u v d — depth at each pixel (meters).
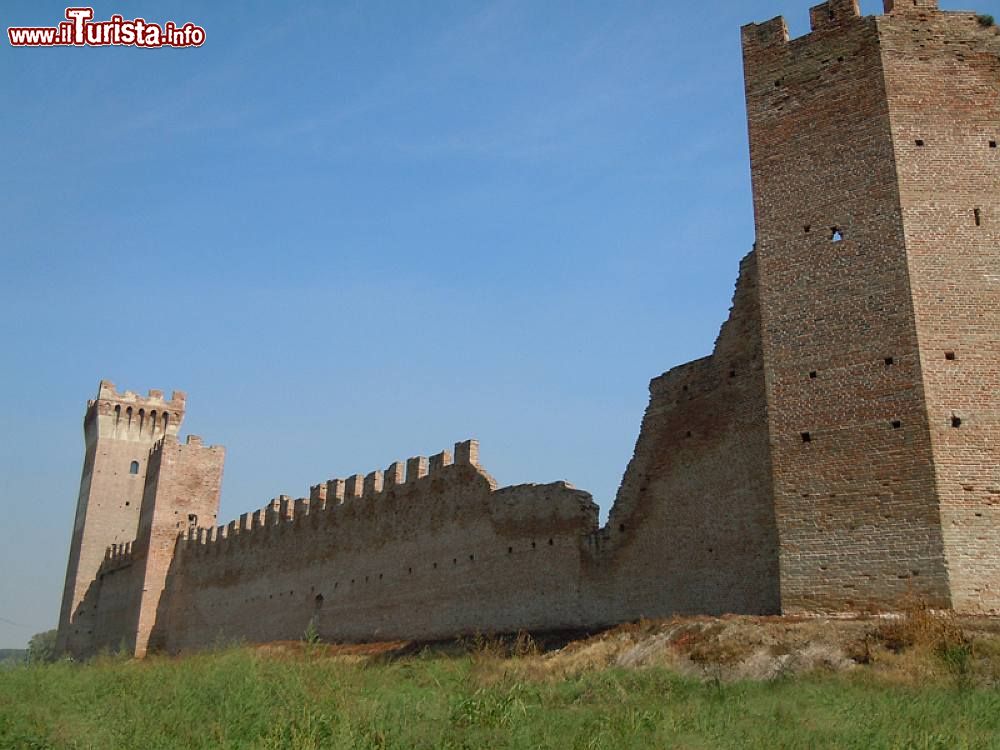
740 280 41.62
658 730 19.64
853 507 34.12
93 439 105.31
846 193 36.97
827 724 20.30
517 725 20.27
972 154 36.31
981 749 18.31
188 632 80.94
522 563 48.94
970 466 33.06
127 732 19.95
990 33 37.75
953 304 34.69
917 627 29.36
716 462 40.84
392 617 57.09
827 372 35.78
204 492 91.75
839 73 38.31
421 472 58.06
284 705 21.67
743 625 32.84
